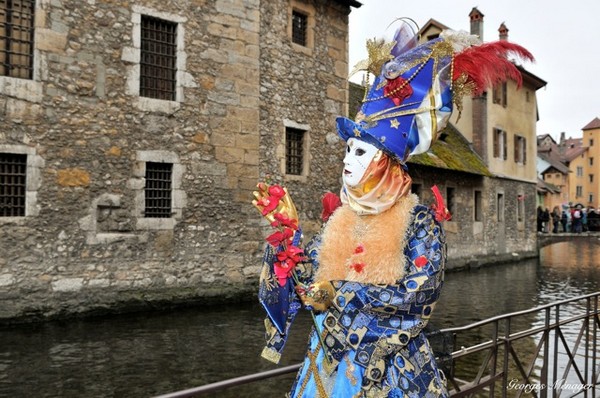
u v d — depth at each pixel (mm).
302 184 12883
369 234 1975
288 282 1957
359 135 2041
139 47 9891
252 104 11602
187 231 10461
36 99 8719
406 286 1809
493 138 24469
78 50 9195
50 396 5688
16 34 8711
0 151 8344
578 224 35156
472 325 3041
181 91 10484
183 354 7309
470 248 22266
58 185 8906
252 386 6203
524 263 24812
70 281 8906
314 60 13336
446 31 2141
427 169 19312
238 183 11289
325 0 13594
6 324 8234
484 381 3133
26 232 8531
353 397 1789
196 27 10758
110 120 9531
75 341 7676
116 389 5949
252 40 11648
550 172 61219
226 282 10961
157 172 10305
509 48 2129
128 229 9664
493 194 24281
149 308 9734
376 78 2197
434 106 2059
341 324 1840
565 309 12148
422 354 1915
